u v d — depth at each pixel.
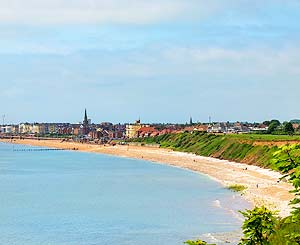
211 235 64.12
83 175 157.38
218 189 111.00
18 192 114.88
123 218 78.25
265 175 129.62
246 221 17.58
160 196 103.25
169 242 61.22
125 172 164.88
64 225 73.50
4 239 64.31
